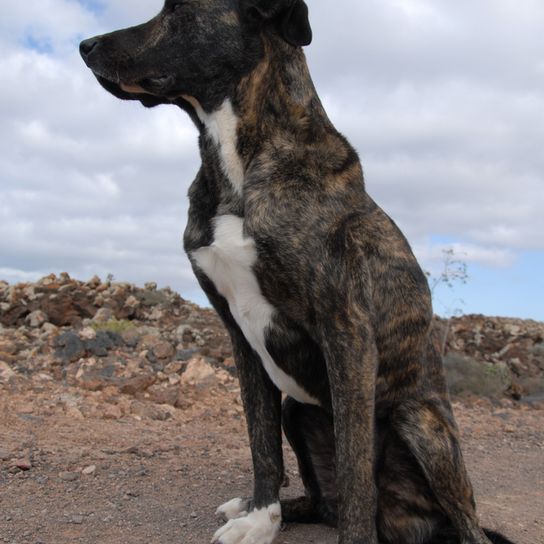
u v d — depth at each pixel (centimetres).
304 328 101
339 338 98
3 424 167
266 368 108
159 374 231
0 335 270
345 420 97
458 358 306
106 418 186
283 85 105
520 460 186
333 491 115
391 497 108
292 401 116
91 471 138
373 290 103
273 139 102
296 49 107
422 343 108
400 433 105
